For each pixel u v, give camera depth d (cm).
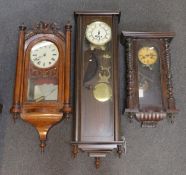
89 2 163
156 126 146
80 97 136
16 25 159
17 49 148
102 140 132
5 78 151
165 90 140
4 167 140
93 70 140
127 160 142
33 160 141
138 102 137
